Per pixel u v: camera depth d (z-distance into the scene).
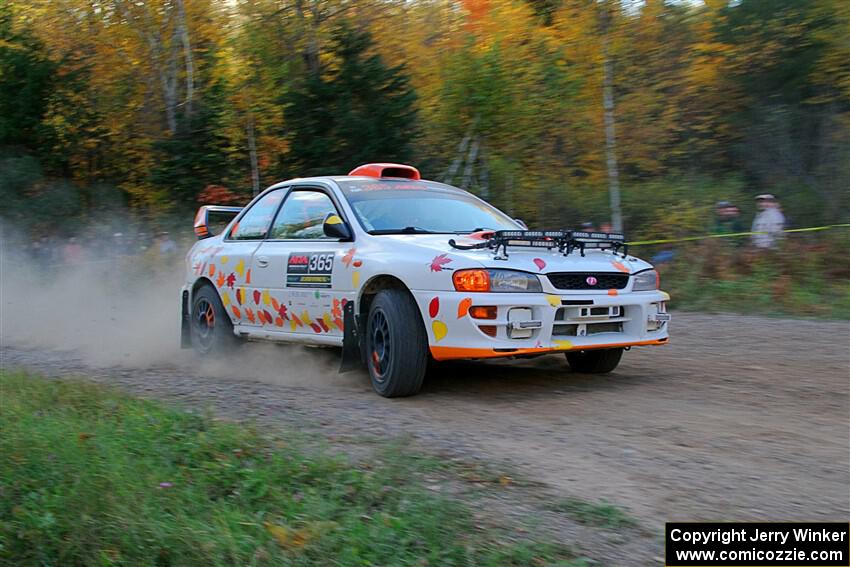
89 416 5.18
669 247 13.49
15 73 22.02
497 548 3.16
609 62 15.38
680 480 3.90
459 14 18.02
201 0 21.17
